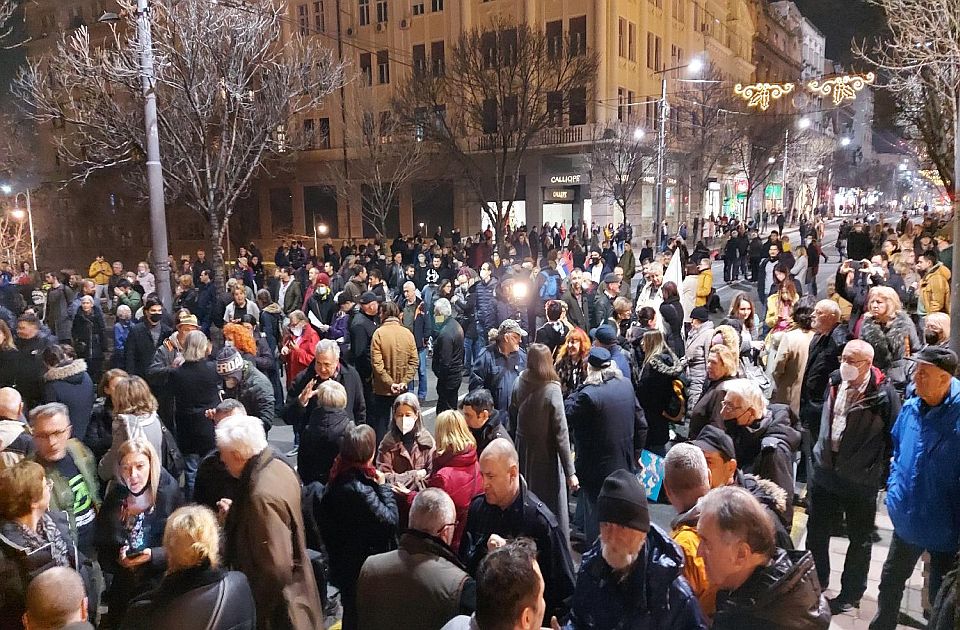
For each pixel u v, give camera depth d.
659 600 2.68
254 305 11.09
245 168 19.61
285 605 3.49
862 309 9.05
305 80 17.70
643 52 38.94
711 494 2.62
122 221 44.56
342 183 37.44
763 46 63.84
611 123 33.59
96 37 27.89
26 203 36.78
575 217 36.75
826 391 5.23
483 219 37.34
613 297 11.48
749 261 24.00
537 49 27.28
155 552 3.88
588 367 5.31
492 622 2.30
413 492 4.70
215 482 4.09
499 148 31.28
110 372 5.47
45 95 17.17
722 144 43.31
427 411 10.23
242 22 14.60
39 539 3.38
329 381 5.17
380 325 8.46
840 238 27.16
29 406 7.12
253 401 6.21
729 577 2.52
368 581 3.22
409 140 33.41
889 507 4.06
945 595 2.68
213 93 14.52
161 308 8.56
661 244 32.41
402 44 38.78
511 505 3.67
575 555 5.63
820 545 4.75
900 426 4.04
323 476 5.01
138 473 3.95
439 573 3.14
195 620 2.82
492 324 11.75
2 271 22.11
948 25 11.45
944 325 6.01
